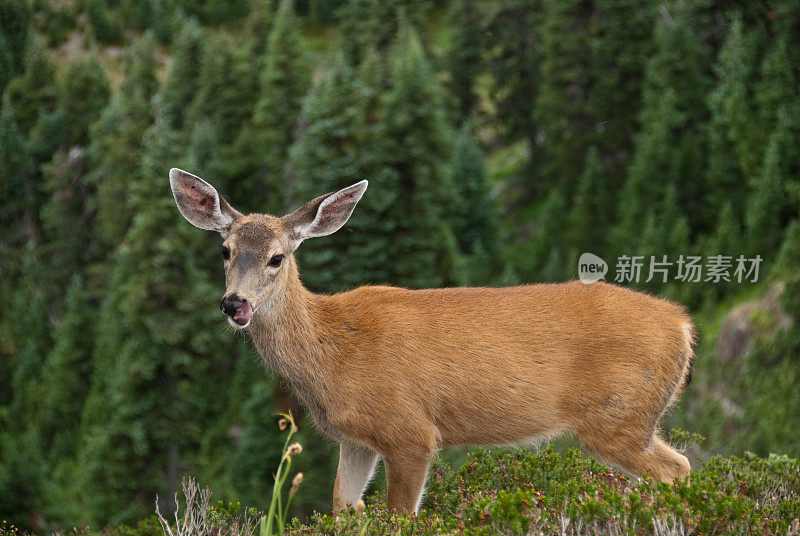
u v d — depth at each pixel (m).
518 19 76.44
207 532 6.15
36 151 74.00
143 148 57.41
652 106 64.44
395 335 6.82
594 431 6.90
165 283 40.72
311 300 6.98
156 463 40.41
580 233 65.44
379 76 54.41
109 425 40.47
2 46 88.38
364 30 70.81
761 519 5.53
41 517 41.31
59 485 45.50
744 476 6.71
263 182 65.62
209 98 71.62
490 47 76.75
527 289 7.12
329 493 36.38
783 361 40.66
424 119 49.69
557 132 70.38
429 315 6.91
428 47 74.44
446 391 6.79
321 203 6.95
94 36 113.94
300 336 6.82
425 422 6.76
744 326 43.09
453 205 54.66
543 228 71.38
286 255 6.82
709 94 61.44
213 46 72.38
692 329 7.08
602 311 6.92
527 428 6.90
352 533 5.85
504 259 68.19
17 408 55.09
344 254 45.16
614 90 67.81
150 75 80.00
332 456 36.84
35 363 58.38
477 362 6.79
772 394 39.34
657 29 64.19
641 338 6.85
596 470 7.05
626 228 60.72
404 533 5.79
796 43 58.31
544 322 6.90
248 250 6.71
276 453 37.12
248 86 71.50
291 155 51.28
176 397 41.00
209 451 41.75
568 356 6.85
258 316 6.85
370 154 47.25
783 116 54.50
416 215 47.47
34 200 72.19
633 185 62.06
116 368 41.62
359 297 7.07
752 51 58.34
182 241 41.47
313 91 51.84
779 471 7.07
